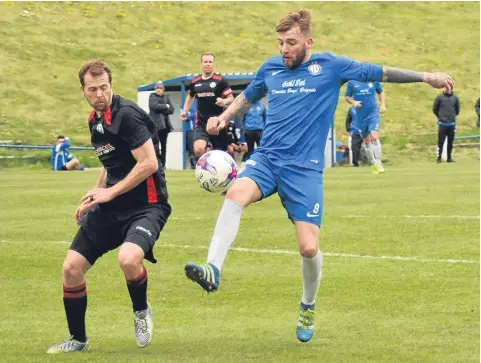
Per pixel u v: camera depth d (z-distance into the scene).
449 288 12.13
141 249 8.95
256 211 20.22
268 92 10.08
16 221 19.38
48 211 21.25
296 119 9.74
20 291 12.41
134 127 9.08
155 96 37.91
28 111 52.47
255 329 10.24
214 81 23.58
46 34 61.78
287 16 9.88
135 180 9.05
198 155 23.80
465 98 60.47
